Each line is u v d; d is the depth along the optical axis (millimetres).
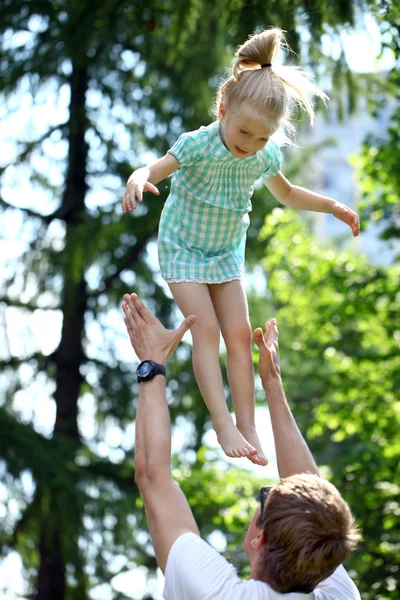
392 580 16094
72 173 23797
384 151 20438
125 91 22734
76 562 20172
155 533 5613
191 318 6008
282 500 5355
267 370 6547
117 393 24062
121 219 22078
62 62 21453
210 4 11281
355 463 18438
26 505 19750
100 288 24125
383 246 24484
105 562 20719
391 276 20984
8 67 21703
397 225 21219
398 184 20469
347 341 21516
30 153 23328
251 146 6414
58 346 24094
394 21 10367
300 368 22266
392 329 20797
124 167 23812
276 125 6312
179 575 5414
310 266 21000
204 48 19234
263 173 6906
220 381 6676
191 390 23219
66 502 19750
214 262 6840
